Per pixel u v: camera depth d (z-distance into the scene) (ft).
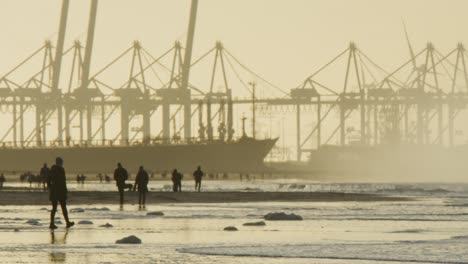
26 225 457.27
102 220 506.48
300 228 445.78
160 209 645.92
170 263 290.97
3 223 473.26
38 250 330.13
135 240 360.07
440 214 585.22
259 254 317.83
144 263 290.56
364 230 433.89
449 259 305.12
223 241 369.09
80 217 535.19
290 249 334.24
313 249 334.85
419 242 365.20
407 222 498.69
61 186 435.12
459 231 428.97
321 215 574.15
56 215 557.74
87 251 326.85
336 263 294.25
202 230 429.38
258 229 438.40
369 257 310.45
